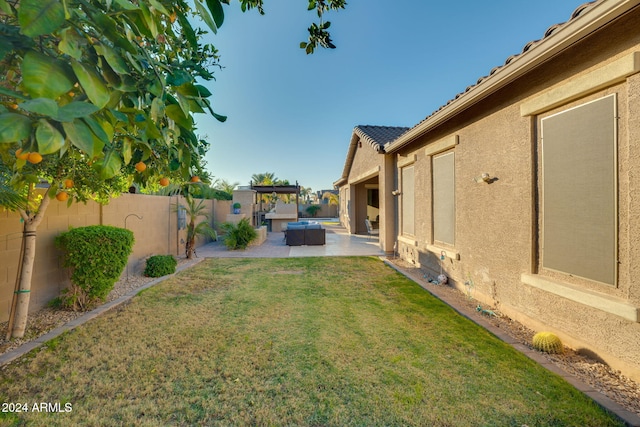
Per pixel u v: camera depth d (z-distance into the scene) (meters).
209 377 3.21
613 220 3.26
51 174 3.92
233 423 2.54
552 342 3.69
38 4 1.18
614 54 3.20
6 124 1.13
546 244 4.18
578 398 2.82
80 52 1.37
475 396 2.88
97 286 5.16
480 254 5.64
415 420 2.57
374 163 12.70
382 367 3.41
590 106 3.51
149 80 1.75
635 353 3.05
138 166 2.24
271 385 3.07
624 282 3.17
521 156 4.55
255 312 5.18
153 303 5.67
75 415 2.62
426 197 8.05
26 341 4.02
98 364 3.46
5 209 4.33
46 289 5.21
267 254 11.40
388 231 10.99
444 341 4.07
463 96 5.15
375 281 7.35
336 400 2.83
